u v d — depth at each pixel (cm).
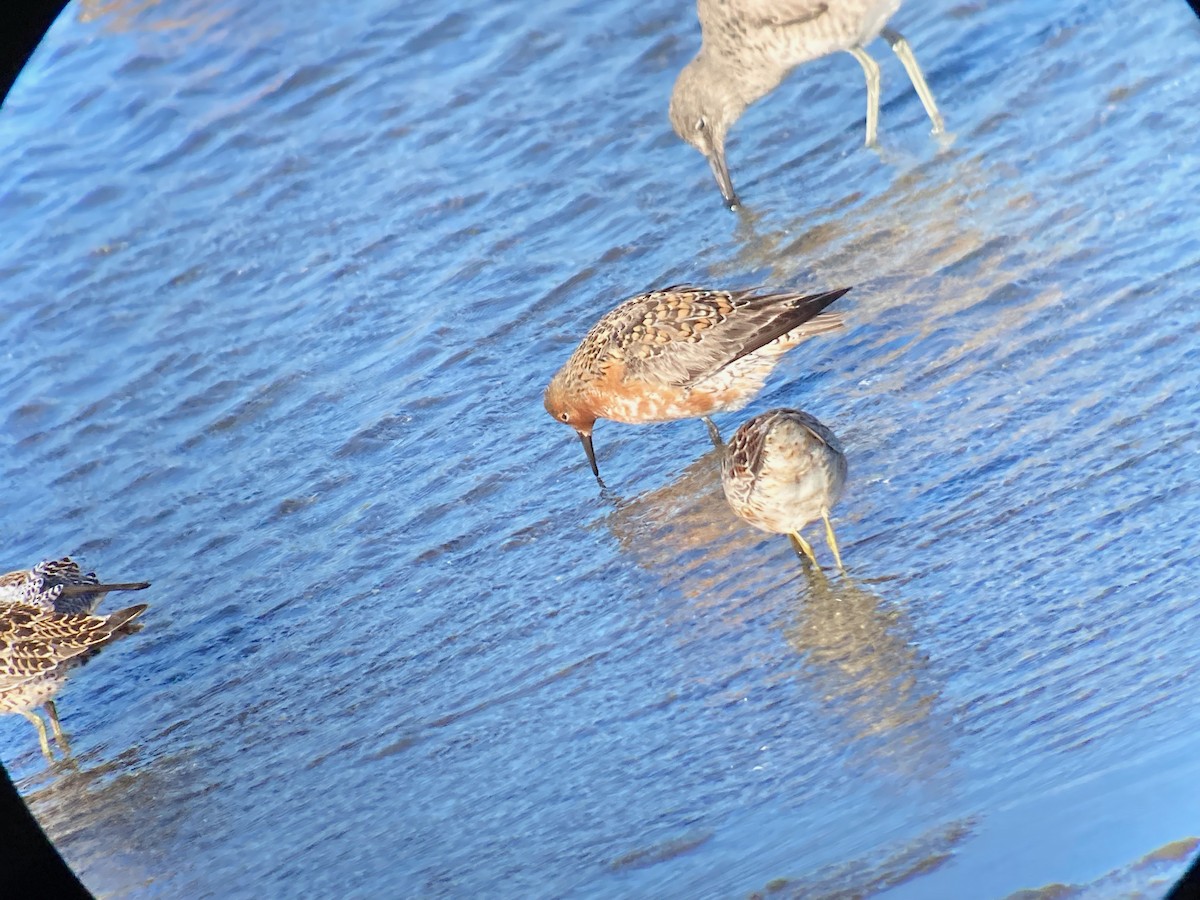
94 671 1320
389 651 1239
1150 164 1563
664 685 1070
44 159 2238
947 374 1334
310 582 1373
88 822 1147
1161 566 1012
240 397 1733
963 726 919
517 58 2159
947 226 1586
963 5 1953
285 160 2119
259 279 1938
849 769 920
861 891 765
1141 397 1212
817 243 1650
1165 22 1756
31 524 1641
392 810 1043
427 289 1806
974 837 783
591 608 1198
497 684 1141
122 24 2295
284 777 1124
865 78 1939
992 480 1172
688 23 2167
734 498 1148
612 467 1408
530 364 1614
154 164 2209
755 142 1906
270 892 1004
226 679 1277
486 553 1327
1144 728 841
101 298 2019
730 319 1355
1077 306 1370
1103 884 722
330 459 1562
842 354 1421
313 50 2241
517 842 951
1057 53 1814
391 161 2081
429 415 1578
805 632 1071
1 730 1310
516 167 1995
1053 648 966
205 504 1568
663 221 1802
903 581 1095
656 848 900
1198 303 1310
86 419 1794
